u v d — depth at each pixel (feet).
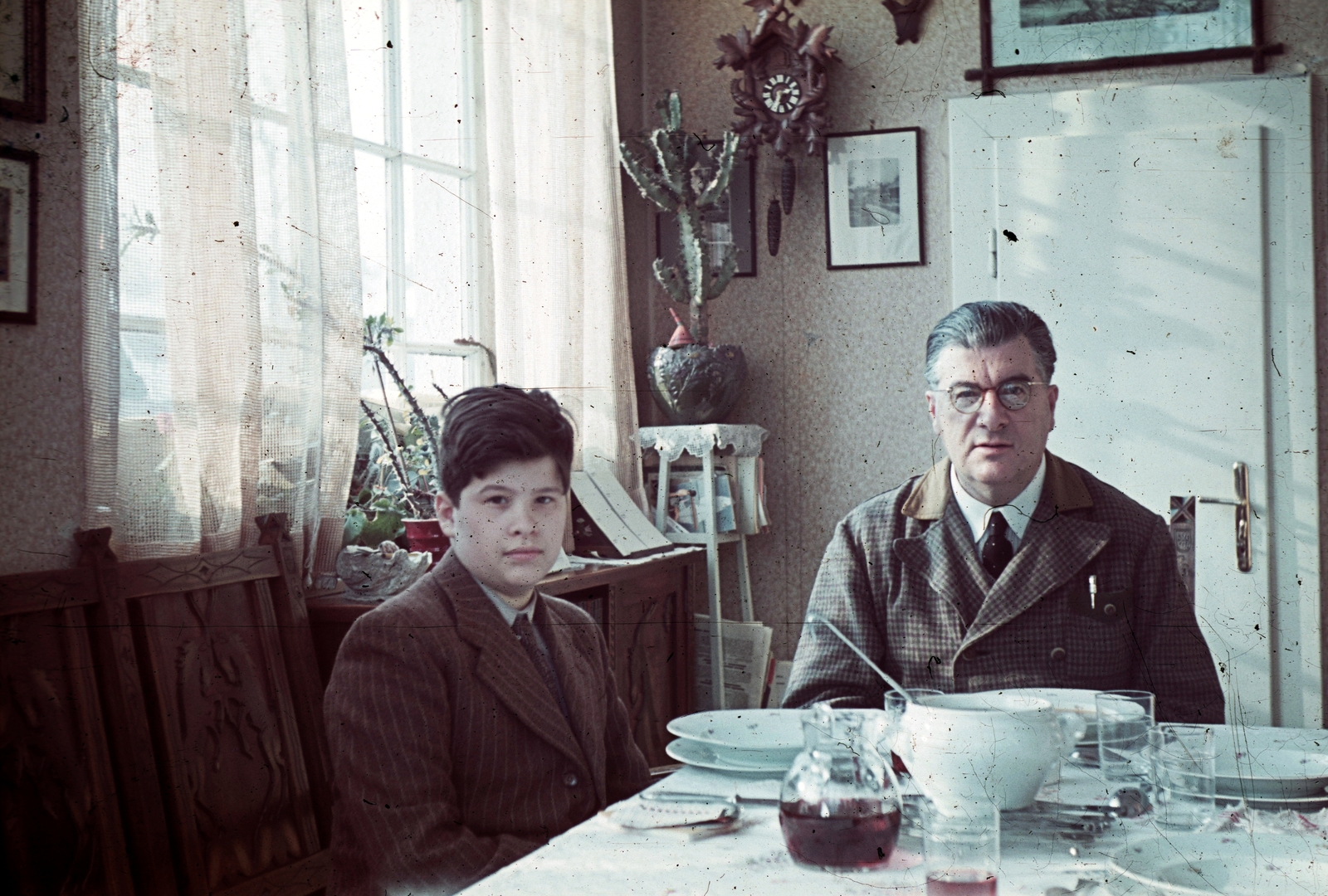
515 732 3.69
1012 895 2.36
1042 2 10.03
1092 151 9.72
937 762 2.85
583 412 9.84
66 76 5.23
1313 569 9.14
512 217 9.09
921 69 10.66
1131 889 2.35
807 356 11.08
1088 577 4.33
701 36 11.60
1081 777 3.29
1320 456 9.21
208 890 4.96
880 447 10.82
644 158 11.27
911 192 10.69
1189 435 9.39
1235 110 9.48
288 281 6.50
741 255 11.26
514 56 9.23
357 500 7.23
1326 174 9.32
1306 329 9.23
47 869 4.49
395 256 8.34
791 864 2.59
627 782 4.21
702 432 10.23
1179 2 9.73
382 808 3.40
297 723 5.70
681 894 2.39
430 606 3.72
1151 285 9.57
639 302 11.50
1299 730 3.50
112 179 5.41
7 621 4.52
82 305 5.27
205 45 6.00
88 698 4.73
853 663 4.52
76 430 5.24
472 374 8.95
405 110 8.52
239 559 5.64
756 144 11.04
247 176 6.15
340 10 6.82
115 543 5.44
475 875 3.36
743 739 3.49
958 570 4.46
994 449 4.35
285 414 6.44
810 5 11.06
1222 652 9.29
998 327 4.38
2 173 4.89
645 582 9.11
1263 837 2.67
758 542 11.10
